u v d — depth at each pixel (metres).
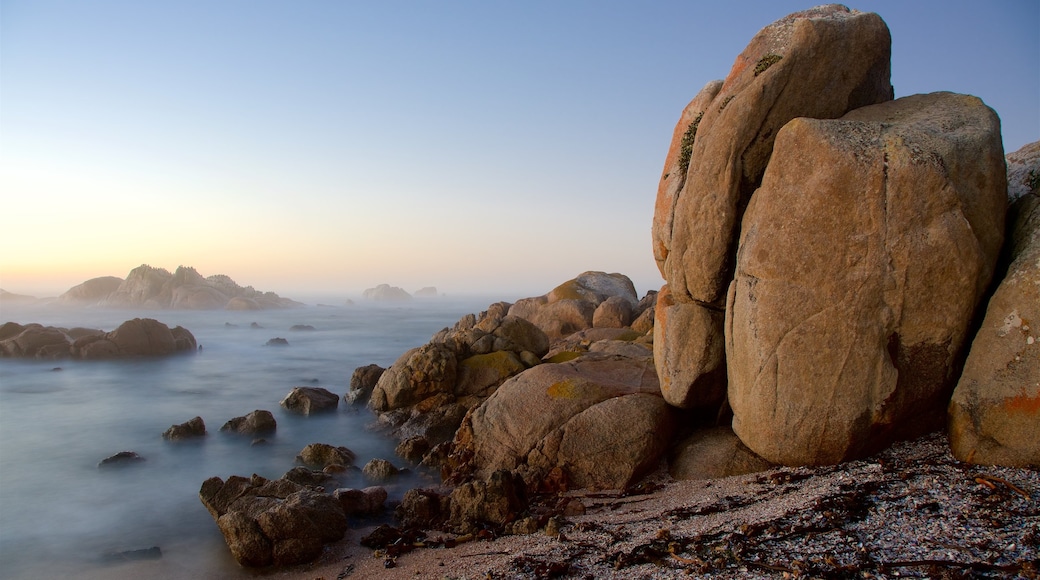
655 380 16.09
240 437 21.31
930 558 6.50
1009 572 6.00
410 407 21.80
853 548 7.01
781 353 10.23
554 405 14.70
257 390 33.31
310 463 17.67
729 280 11.88
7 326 46.88
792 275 10.07
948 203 9.36
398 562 10.39
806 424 10.15
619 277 42.41
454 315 144.00
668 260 12.88
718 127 11.41
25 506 15.22
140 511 14.81
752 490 10.27
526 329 25.22
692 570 7.31
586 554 8.80
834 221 9.70
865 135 9.88
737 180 11.25
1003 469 8.74
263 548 11.04
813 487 9.52
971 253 9.39
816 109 11.24
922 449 10.08
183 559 11.84
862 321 9.68
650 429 13.27
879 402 9.75
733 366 11.33
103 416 26.31
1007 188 10.96
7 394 31.86
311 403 24.59
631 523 10.14
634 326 31.02
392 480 15.73
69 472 18.11
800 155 10.02
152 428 23.91
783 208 10.13
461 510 12.02
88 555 12.31
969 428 9.25
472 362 22.61
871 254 9.55
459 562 9.77
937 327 9.64
